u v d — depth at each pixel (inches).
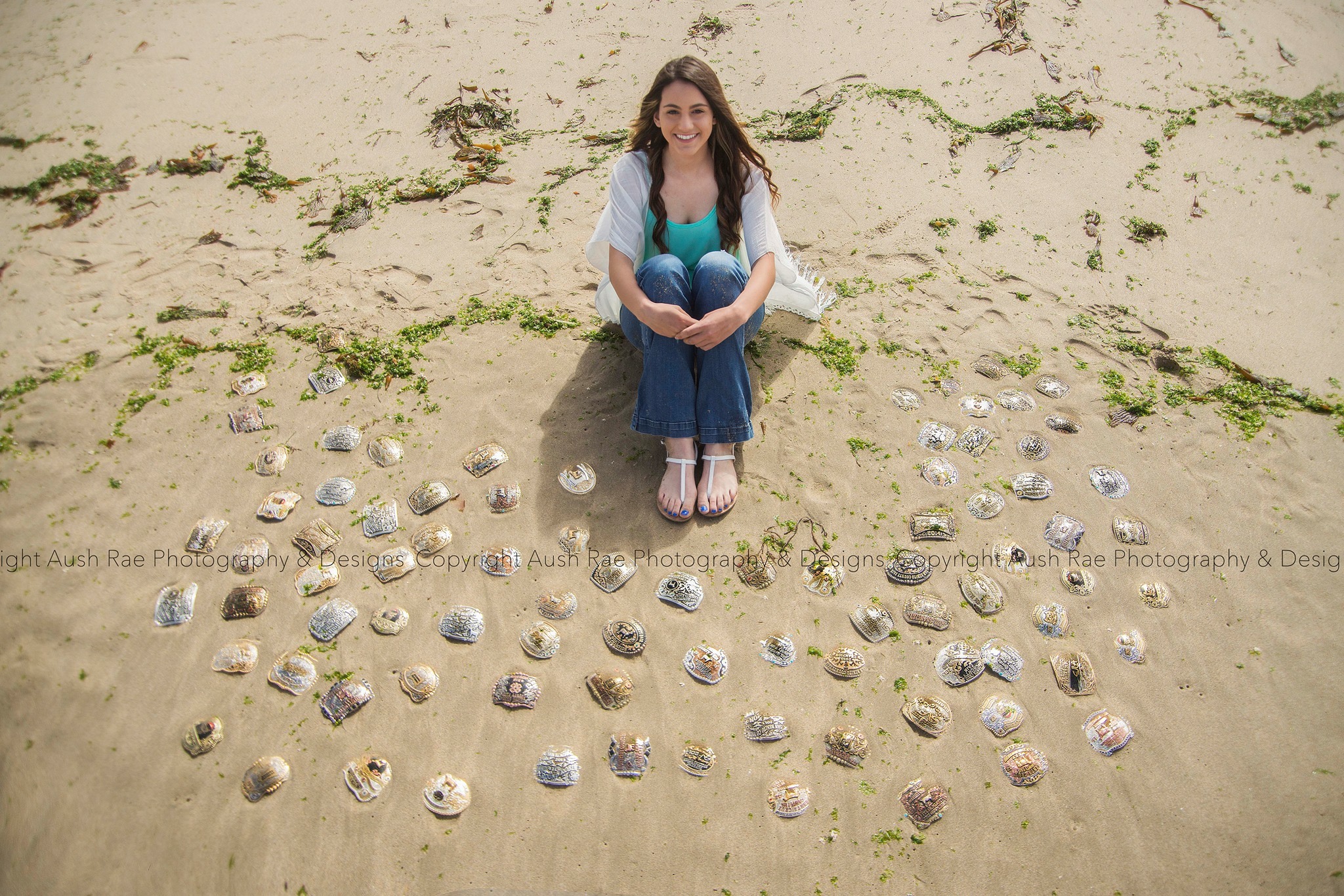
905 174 149.8
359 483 112.8
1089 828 86.6
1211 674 96.7
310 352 127.3
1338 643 98.7
